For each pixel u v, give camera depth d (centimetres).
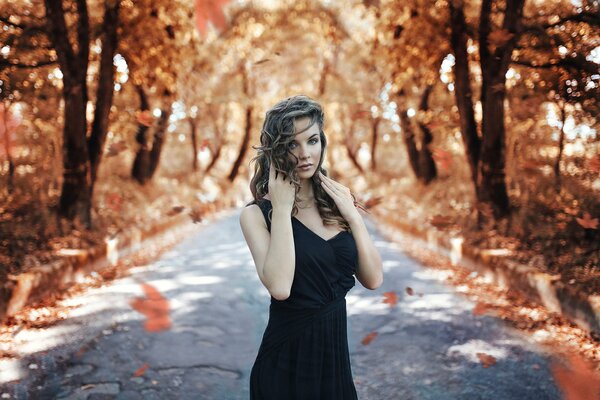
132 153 1644
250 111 2694
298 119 191
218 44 1449
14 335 493
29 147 1101
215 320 570
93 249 834
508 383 393
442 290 716
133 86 1323
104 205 1218
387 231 1488
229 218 2003
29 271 621
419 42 1028
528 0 866
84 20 920
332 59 2236
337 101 2248
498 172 920
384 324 557
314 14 1662
